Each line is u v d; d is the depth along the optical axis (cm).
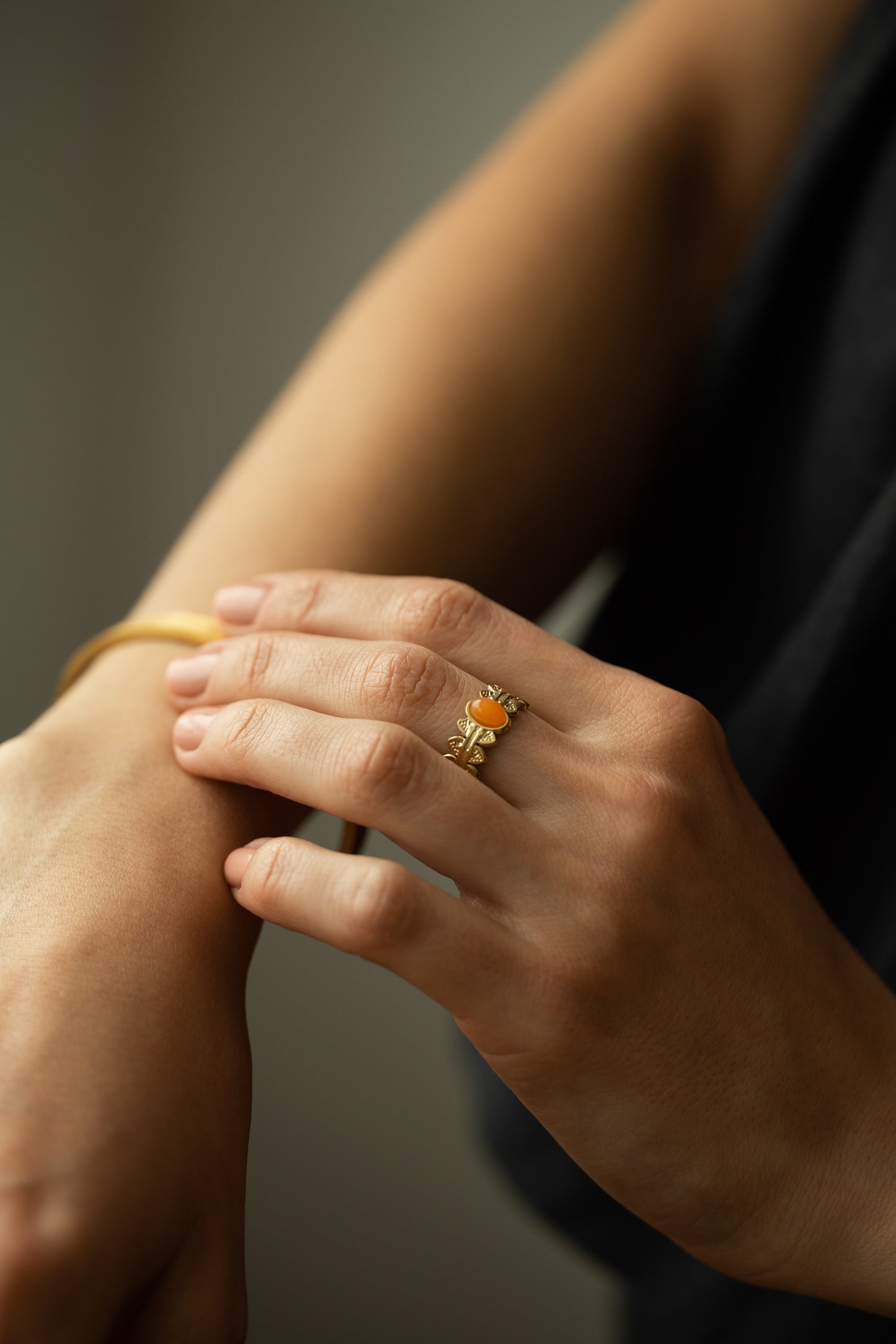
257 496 43
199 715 37
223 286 81
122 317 81
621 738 36
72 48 76
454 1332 90
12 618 84
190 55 77
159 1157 31
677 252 47
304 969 88
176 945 34
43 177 78
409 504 42
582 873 34
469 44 77
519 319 45
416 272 46
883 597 40
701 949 34
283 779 35
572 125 47
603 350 45
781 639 46
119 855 36
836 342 43
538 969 33
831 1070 35
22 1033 32
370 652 36
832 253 43
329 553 42
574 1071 34
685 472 47
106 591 85
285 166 79
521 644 37
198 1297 32
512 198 46
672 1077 34
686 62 47
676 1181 35
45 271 79
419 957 33
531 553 45
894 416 41
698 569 48
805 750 43
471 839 34
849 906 43
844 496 43
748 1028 34
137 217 79
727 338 46
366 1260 90
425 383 43
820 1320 42
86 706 39
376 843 80
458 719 35
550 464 45
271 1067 89
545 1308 90
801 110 47
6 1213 30
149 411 83
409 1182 90
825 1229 35
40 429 81
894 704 42
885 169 42
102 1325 30
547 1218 50
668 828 34
